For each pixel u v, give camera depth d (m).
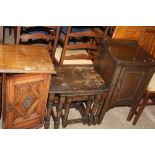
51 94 2.34
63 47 2.59
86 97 2.55
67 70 2.65
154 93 2.77
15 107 2.21
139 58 2.56
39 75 2.11
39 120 2.49
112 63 2.48
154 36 3.02
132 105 2.87
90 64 2.87
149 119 3.17
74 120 2.71
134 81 2.61
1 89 2.33
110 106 2.76
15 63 2.04
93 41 3.02
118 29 2.81
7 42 3.70
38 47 2.39
